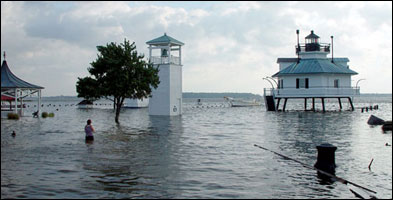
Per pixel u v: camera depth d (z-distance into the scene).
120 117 51.91
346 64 74.94
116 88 38.56
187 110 83.06
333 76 63.88
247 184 13.84
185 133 29.44
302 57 69.12
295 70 64.44
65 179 14.16
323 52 68.00
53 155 18.89
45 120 45.44
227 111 75.44
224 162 17.48
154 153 19.66
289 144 23.28
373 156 19.22
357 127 34.34
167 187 13.27
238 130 32.12
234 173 15.38
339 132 30.02
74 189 12.91
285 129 32.91
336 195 12.77
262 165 16.92
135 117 51.16
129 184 13.59
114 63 38.22
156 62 52.91
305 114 57.28
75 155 18.92
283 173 15.49
